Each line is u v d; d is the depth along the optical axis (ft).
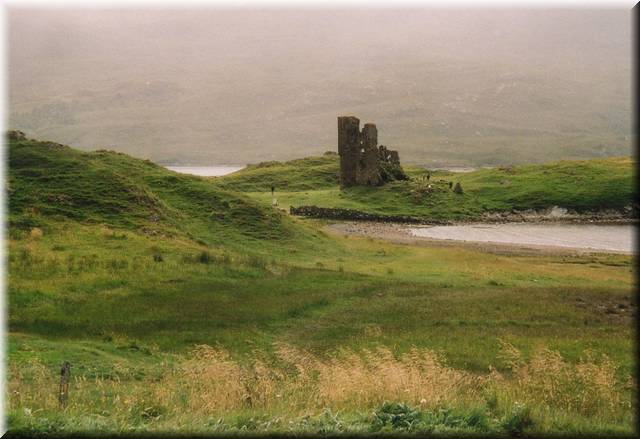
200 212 313.53
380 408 66.90
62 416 64.69
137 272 190.08
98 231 241.35
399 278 225.76
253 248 282.15
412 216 541.34
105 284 174.29
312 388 81.76
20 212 247.29
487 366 109.81
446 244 390.83
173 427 62.44
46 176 281.95
